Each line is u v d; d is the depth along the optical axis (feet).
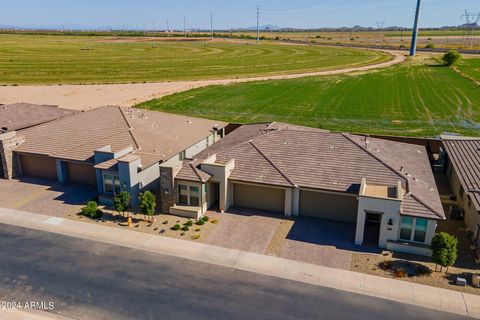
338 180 86.99
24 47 488.02
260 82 274.57
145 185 98.07
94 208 88.22
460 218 89.15
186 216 88.79
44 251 74.59
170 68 335.88
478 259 73.31
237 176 91.04
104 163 97.04
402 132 159.22
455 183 101.45
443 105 205.77
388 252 75.51
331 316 58.49
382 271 69.82
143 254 74.23
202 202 89.81
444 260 66.74
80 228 83.56
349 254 75.25
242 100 220.43
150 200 85.40
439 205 77.51
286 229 84.53
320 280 67.05
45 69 318.04
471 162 97.04
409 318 58.34
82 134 115.24
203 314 58.49
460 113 190.19
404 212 74.43
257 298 62.23
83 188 105.40
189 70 326.03
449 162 110.63
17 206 93.86
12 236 79.87
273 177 89.66
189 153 116.67
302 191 88.89
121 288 64.13
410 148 107.76
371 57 426.51
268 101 218.18
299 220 88.63
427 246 74.59
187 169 90.22
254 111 197.26
